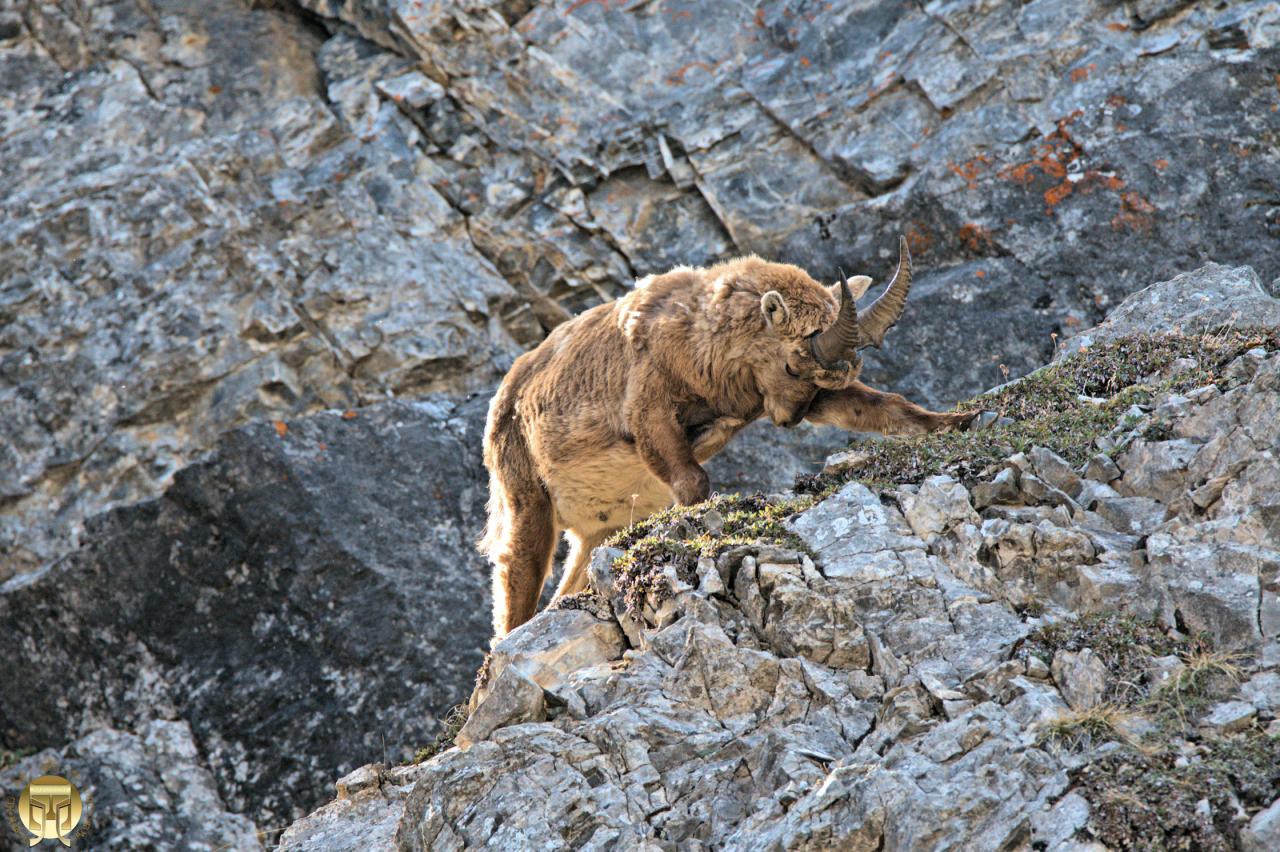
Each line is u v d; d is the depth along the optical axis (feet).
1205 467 56.90
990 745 45.50
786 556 56.90
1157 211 115.44
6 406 124.16
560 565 122.62
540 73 138.10
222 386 125.18
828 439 116.98
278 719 113.39
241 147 137.59
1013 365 114.73
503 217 136.56
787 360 70.08
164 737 114.83
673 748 51.03
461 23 138.51
